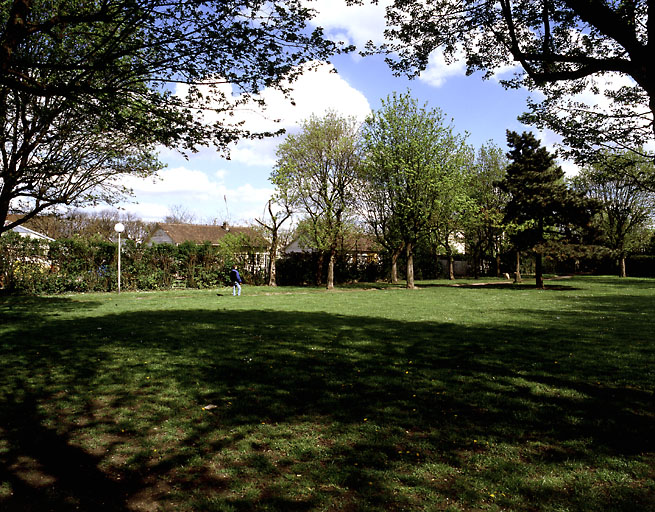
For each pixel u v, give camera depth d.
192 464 4.02
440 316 13.93
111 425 4.92
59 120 10.27
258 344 9.18
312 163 29.36
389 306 17.19
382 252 39.22
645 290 25.81
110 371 7.03
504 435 4.62
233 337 9.98
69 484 3.68
